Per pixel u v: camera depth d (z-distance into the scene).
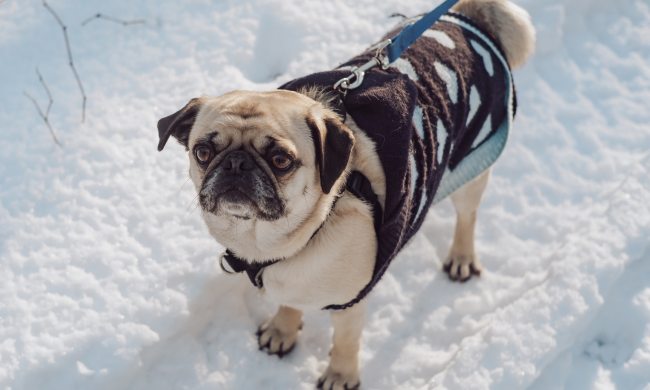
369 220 1.08
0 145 1.43
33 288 1.29
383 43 1.18
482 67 1.20
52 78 1.52
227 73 1.54
